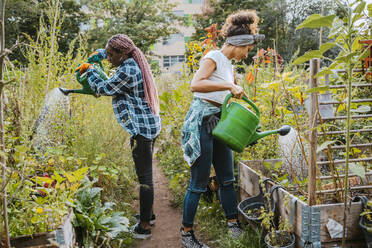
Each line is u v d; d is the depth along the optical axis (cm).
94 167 286
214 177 328
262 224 241
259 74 394
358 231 217
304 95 261
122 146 377
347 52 185
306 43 1343
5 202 151
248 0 2473
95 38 1988
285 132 239
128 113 263
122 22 2420
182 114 464
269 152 329
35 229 193
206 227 306
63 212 192
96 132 323
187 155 254
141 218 292
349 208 213
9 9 1111
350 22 177
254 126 231
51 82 309
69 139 298
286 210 234
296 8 1617
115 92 257
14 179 191
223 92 248
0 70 138
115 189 357
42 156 241
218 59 237
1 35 136
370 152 283
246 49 245
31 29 1175
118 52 260
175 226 320
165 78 731
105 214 285
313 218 210
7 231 154
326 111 226
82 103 351
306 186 266
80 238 235
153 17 2486
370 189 251
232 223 277
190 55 489
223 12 2489
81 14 1992
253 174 286
